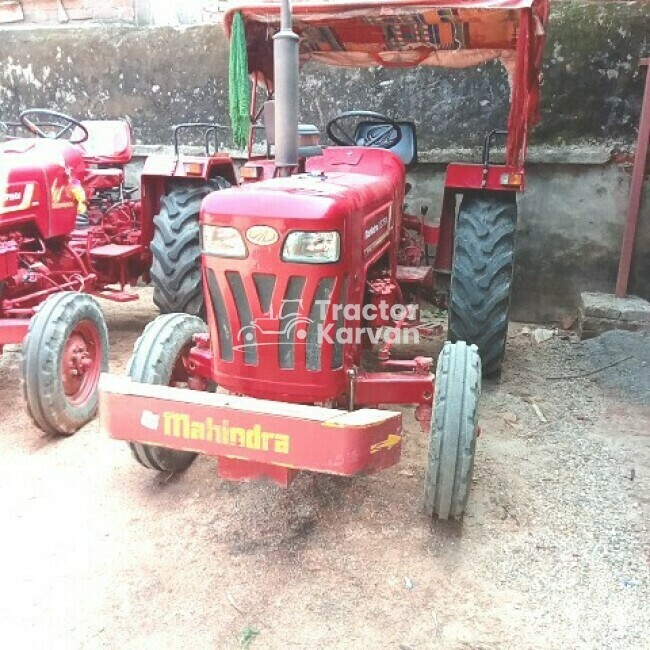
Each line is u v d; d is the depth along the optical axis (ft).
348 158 11.50
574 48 16.78
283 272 7.86
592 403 13.10
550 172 17.60
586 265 17.92
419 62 15.12
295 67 8.98
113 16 24.49
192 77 21.01
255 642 6.99
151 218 16.22
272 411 7.27
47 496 9.64
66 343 11.25
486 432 11.76
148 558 8.27
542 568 8.16
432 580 7.93
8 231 12.89
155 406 7.68
